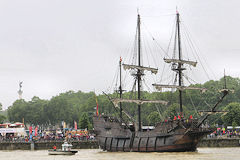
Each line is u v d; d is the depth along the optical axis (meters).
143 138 121.81
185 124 113.69
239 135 158.00
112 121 135.62
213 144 153.62
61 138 161.50
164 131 116.25
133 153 119.00
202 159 95.44
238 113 199.75
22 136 164.12
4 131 179.38
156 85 129.12
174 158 98.62
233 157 100.12
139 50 137.12
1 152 138.62
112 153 122.81
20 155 122.81
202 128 115.06
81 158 108.00
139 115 131.88
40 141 154.38
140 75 135.50
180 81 131.75
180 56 133.62
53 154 122.88
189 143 114.00
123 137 128.25
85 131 180.75
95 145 157.50
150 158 100.44
